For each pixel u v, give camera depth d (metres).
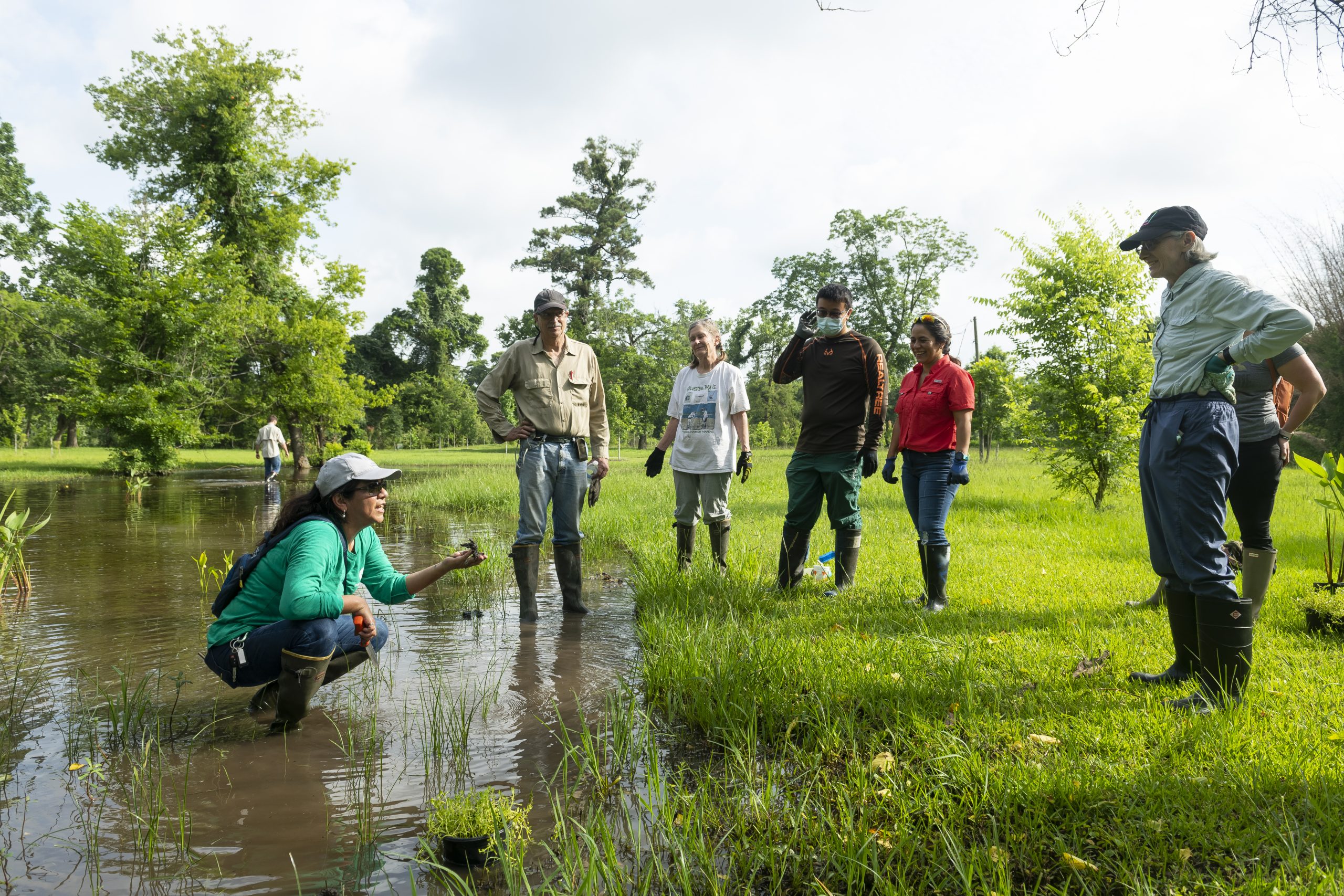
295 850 2.11
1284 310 2.66
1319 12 3.57
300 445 26.62
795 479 5.08
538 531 4.85
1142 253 3.14
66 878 1.96
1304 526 7.46
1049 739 2.53
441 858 2.07
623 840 2.15
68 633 4.36
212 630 3.07
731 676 3.19
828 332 4.94
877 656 3.48
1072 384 10.03
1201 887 1.79
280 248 27.56
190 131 26.94
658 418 54.12
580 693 3.40
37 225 36.19
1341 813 2.00
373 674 3.64
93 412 21.69
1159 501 2.99
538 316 4.85
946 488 4.55
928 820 2.14
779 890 1.91
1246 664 2.83
